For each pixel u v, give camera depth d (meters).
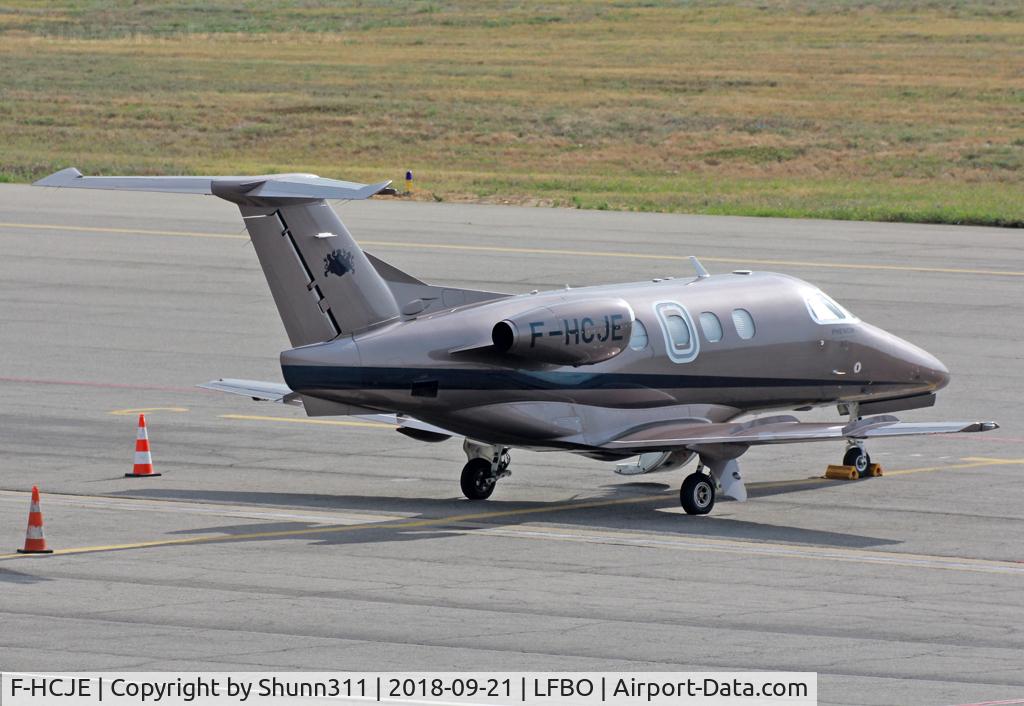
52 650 49.69
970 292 144.25
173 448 86.25
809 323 81.19
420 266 154.12
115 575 60.00
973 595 58.50
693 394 77.31
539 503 75.38
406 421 73.38
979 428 68.25
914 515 73.06
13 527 68.19
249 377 106.62
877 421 71.44
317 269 69.50
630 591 58.44
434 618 54.16
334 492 76.81
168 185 65.81
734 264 158.25
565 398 73.31
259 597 56.84
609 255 163.62
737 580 60.44
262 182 66.56
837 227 191.75
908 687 46.84
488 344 70.62
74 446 86.19
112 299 136.38
